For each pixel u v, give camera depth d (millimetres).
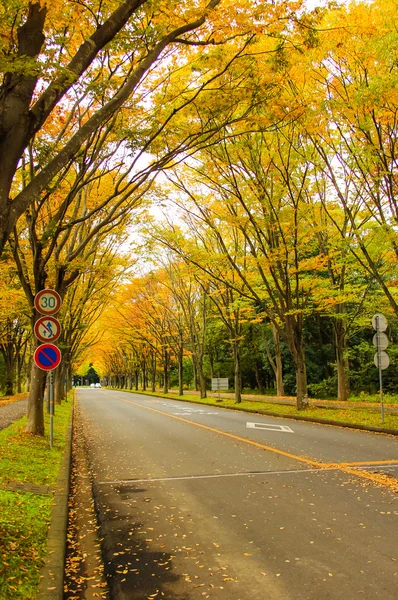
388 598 3279
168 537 4660
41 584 3359
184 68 9383
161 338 35688
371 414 14609
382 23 9734
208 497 6082
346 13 9805
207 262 17672
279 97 9250
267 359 36906
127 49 6543
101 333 42594
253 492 6230
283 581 3590
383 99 9898
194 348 30125
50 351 9414
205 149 12992
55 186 8656
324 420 14297
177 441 11148
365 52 10102
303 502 5672
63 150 4125
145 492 6477
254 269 22312
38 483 6438
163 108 9828
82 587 3682
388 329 27844
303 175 14930
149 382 76125
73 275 11461
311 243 18016
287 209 14977
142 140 8898
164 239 19281
